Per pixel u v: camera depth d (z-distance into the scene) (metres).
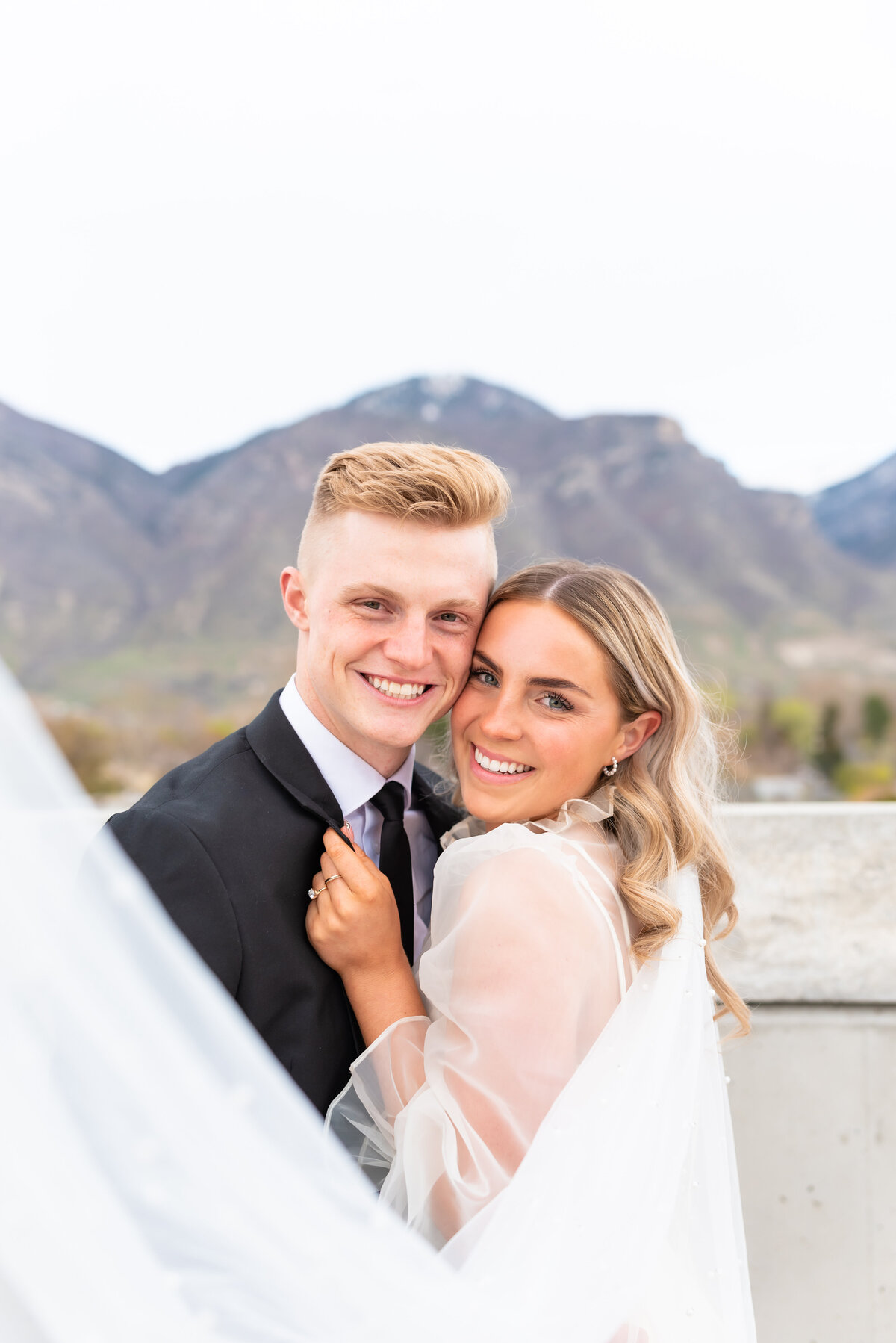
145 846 1.45
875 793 24.78
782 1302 2.39
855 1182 2.38
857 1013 2.40
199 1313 1.02
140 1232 1.01
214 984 1.11
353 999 1.54
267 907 1.48
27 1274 0.92
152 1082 1.00
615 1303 1.28
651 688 1.71
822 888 2.37
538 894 1.48
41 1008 0.94
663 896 1.61
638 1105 1.40
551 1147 1.34
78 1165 0.94
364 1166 1.54
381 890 1.53
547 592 1.70
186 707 30.08
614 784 1.77
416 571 1.58
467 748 1.76
